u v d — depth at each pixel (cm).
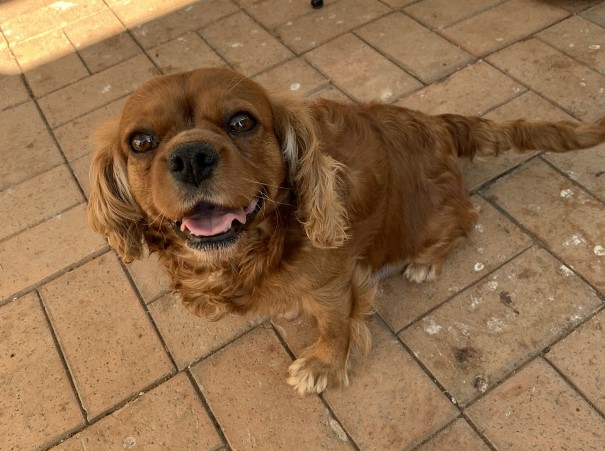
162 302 69
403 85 89
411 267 68
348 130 56
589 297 63
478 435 56
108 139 50
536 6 98
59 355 65
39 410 61
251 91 45
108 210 52
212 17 109
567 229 69
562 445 54
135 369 63
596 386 57
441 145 65
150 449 58
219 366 63
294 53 98
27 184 84
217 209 44
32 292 71
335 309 56
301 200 49
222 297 55
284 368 62
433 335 63
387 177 58
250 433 58
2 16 118
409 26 99
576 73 86
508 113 83
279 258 50
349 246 54
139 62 102
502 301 65
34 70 104
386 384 60
